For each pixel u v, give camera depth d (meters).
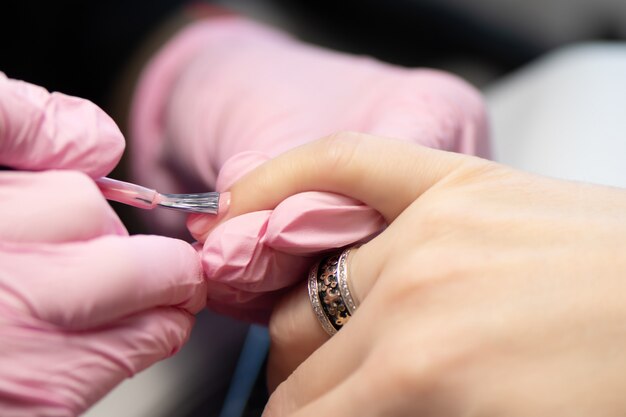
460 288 0.17
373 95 0.25
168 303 0.18
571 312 0.17
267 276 0.19
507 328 0.17
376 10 0.43
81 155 0.18
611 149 0.29
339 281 0.19
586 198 0.18
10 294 0.17
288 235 0.18
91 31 0.32
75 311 0.17
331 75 0.26
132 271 0.17
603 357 0.17
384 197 0.19
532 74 0.35
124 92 0.31
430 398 0.17
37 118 0.18
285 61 0.27
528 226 0.18
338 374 0.18
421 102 0.24
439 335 0.17
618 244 0.17
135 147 0.29
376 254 0.18
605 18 0.42
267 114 0.25
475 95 0.26
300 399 0.19
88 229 0.17
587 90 0.31
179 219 0.28
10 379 0.17
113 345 0.18
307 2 0.43
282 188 0.19
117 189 0.18
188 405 0.26
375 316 0.18
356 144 0.19
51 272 0.17
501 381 0.17
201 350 0.27
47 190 0.17
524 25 0.43
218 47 0.29
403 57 0.44
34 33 0.32
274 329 0.20
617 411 0.16
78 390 0.18
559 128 0.30
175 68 0.30
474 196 0.18
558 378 0.17
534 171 0.29
